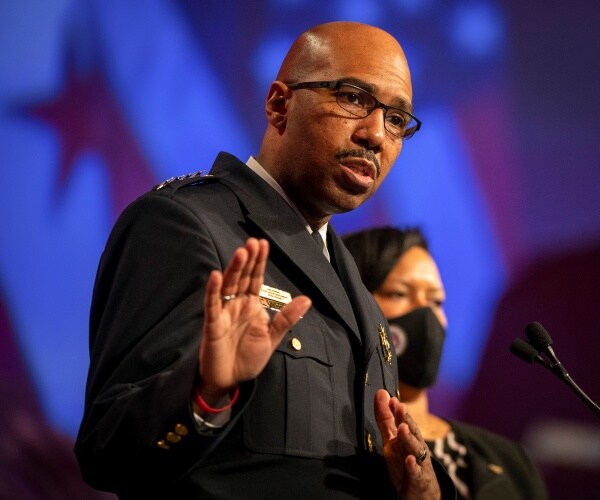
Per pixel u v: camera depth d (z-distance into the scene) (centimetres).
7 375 1600
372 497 738
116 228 769
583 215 1816
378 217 1800
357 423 752
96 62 1684
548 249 1816
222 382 624
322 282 779
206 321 617
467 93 1828
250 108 1753
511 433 1777
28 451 1580
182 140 1719
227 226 762
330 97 805
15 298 1619
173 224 737
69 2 1678
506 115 1828
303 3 1783
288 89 838
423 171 1812
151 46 1716
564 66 1831
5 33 1653
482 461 1287
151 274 720
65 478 1586
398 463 752
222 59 1748
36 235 1639
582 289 1797
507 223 1820
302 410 711
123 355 704
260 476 691
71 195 1656
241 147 1747
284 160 823
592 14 1833
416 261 1321
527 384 1783
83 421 709
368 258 1315
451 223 1812
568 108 1830
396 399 758
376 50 825
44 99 1661
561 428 1767
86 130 1673
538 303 1806
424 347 1274
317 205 820
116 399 670
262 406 702
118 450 662
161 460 656
